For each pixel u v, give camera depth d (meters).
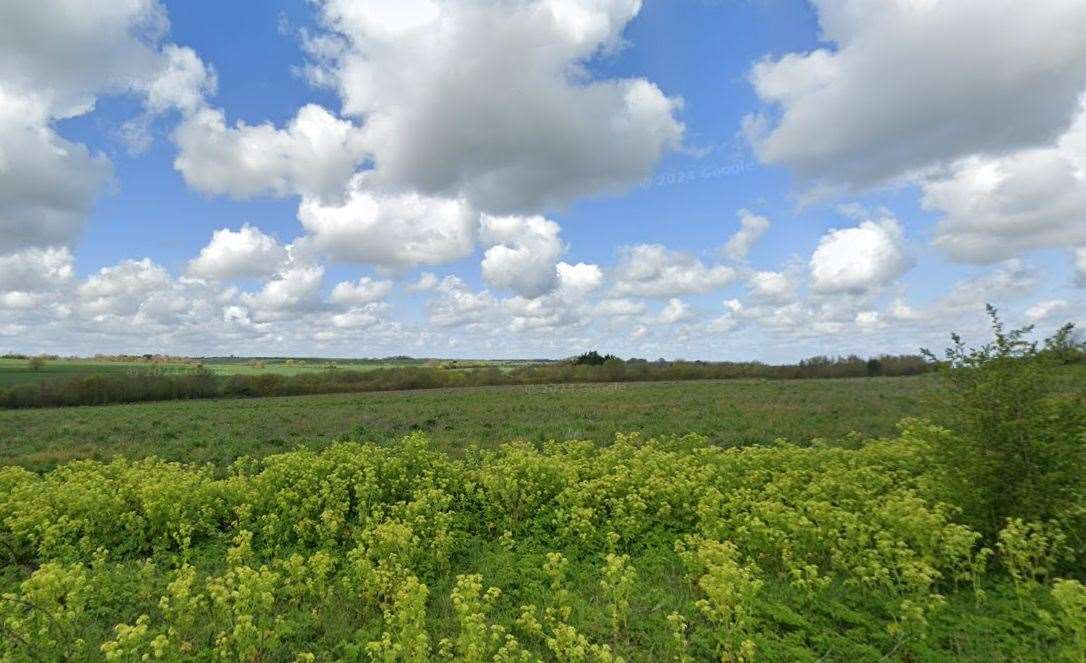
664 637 6.62
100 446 20.81
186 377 49.78
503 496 11.34
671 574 8.59
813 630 6.59
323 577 8.00
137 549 10.24
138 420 28.84
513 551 9.88
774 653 6.10
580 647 5.82
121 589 8.20
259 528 10.68
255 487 12.02
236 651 6.45
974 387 9.17
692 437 16.91
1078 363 8.99
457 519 11.05
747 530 9.00
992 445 8.88
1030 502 8.27
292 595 7.77
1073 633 6.02
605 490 11.36
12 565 9.59
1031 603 6.91
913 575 6.78
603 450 15.98
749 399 32.59
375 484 12.16
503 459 14.44
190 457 18.09
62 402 43.66
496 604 7.85
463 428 24.05
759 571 7.67
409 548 8.75
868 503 9.55
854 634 6.49
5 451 20.28
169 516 10.50
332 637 6.92
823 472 12.66
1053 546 7.59
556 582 7.63
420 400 39.84
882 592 7.50
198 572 9.09
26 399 42.59
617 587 7.23
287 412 32.47
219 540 10.48
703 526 9.61
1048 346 9.00
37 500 11.20
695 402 31.97
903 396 31.75
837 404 28.61
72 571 7.27
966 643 6.29
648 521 10.41
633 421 24.67
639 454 14.45
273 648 6.55
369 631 6.89
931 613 6.59
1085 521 8.05
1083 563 8.02
